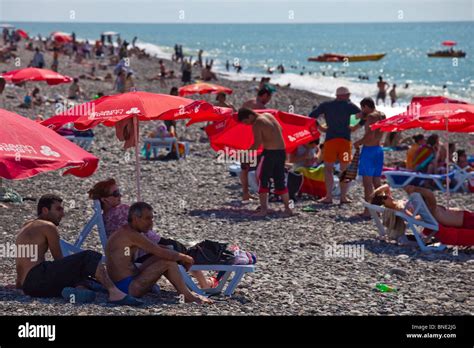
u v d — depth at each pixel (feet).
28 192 47.55
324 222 40.45
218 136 45.37
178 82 164.04
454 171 53.47
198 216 41.68
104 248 26.81
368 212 41.68
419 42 507.30
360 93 172.04
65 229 37.50
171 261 24.79
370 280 28.86
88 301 24.13
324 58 277.85
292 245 34.91
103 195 27.35
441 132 92.38
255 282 28.25
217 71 255.91
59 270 24.34
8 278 27.81
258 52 421.59
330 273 29.89
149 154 64.08
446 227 33.94
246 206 45.06
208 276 29.12
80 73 172.35
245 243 35.22
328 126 45.62
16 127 22.75
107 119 30.58
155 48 416.67
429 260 32.40
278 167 41.98
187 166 60.29
